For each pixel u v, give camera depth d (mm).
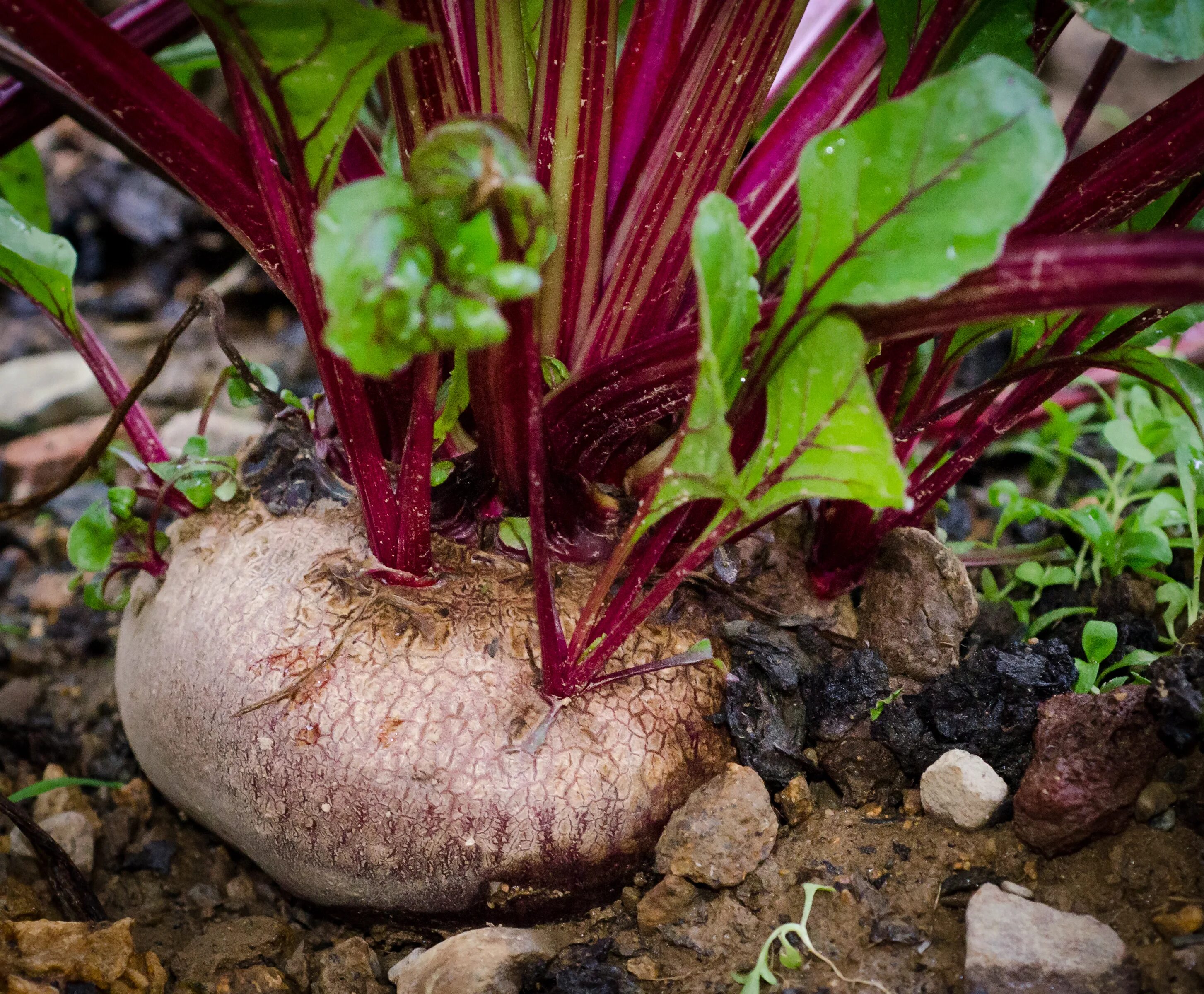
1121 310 356
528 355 297
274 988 348
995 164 281
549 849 331
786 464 300
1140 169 313
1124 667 372
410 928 354
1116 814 328
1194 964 306
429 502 333
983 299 286
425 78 335
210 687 340
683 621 354
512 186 275
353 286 271
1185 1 299
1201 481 378
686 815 338
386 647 335
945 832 343
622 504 359
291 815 335
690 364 316
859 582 377
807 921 333
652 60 352
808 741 364
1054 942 313
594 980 331
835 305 294
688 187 335
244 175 323
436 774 327
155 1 379
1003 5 333
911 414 371
